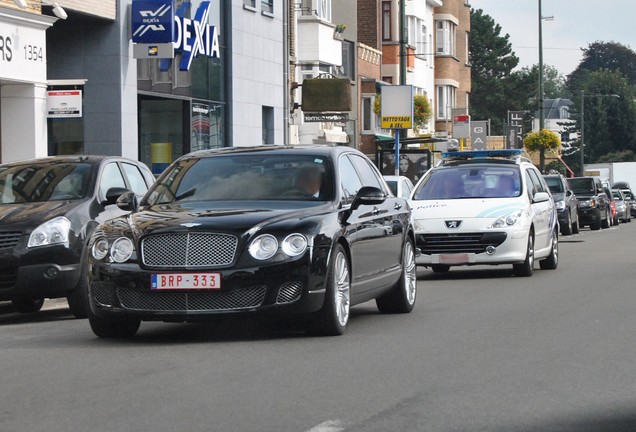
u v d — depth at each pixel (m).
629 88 173.38
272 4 49.81
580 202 60.56
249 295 13.89
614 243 42.84
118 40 36.12
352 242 15.16
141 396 10.45
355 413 9.59
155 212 14.86
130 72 36.78
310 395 10.42
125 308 14.08
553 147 80.94
